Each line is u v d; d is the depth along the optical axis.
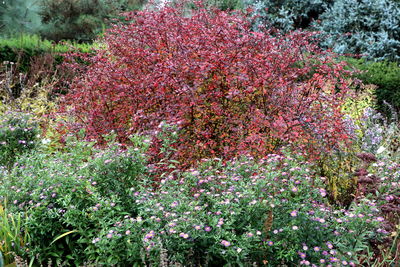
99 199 3.29
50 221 3.36
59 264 3.25
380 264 3.31
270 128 4.61
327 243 3.07
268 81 4.66
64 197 3.32
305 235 3.13
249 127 4.69
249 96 4.91
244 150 4.49
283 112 4.67
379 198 3.84
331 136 4.60
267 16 11.63
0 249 3.22
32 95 7.82
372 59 10.88
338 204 4.56
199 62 4.73
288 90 4.75
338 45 10.97
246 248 2.88
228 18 5.36
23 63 9.38
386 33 10.80
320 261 2.95
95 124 5.45
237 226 3.15
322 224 3.15
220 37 4.97
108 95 5.46
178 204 3.16
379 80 8.76
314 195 3.34
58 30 15.14
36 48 9.55
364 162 4.45
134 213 3.53
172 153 4.59
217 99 4.88
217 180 3.59
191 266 2.94
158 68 4.86
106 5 15.27
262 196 3.20
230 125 4.86
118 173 3.59
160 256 2.78
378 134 5.57
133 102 5.21
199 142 4.67
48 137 5.72
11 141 4.89
